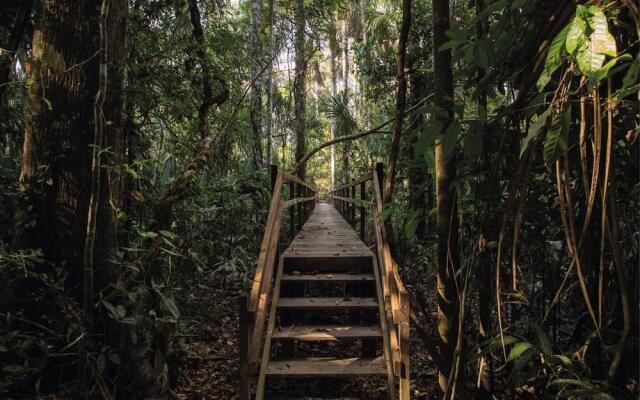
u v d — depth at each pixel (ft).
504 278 9.77
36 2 13.28
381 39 32.76
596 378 8.20
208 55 19.30
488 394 10.50
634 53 5.84
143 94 16.79
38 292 9.96
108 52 10.51
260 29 32.58
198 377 14.26
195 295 18.66
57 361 9.90
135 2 16.65
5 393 9.36
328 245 19.83
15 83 10.43
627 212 7.99
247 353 9.50
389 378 11.08
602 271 6.30
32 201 10.05
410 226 9.68
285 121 49.21
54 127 10.11
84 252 9.34
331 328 13.23
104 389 9.46
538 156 8.37
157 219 12.67
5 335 8.95
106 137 10.46
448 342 9.09
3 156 12.86
